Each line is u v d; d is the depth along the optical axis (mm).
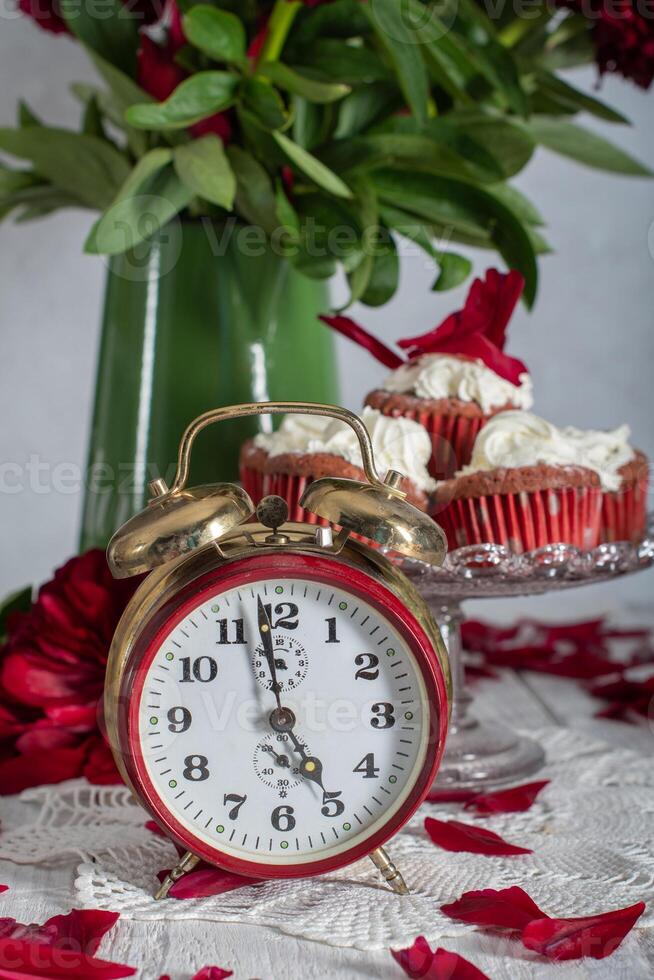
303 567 724
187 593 723
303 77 923
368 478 732
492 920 705
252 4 932
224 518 706
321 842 731
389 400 854
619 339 1341
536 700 973
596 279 1334
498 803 809
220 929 712
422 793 729
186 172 875
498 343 872
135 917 717
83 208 1024
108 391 981
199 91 886
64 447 1290
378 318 1300
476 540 822
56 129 943
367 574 729
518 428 832
